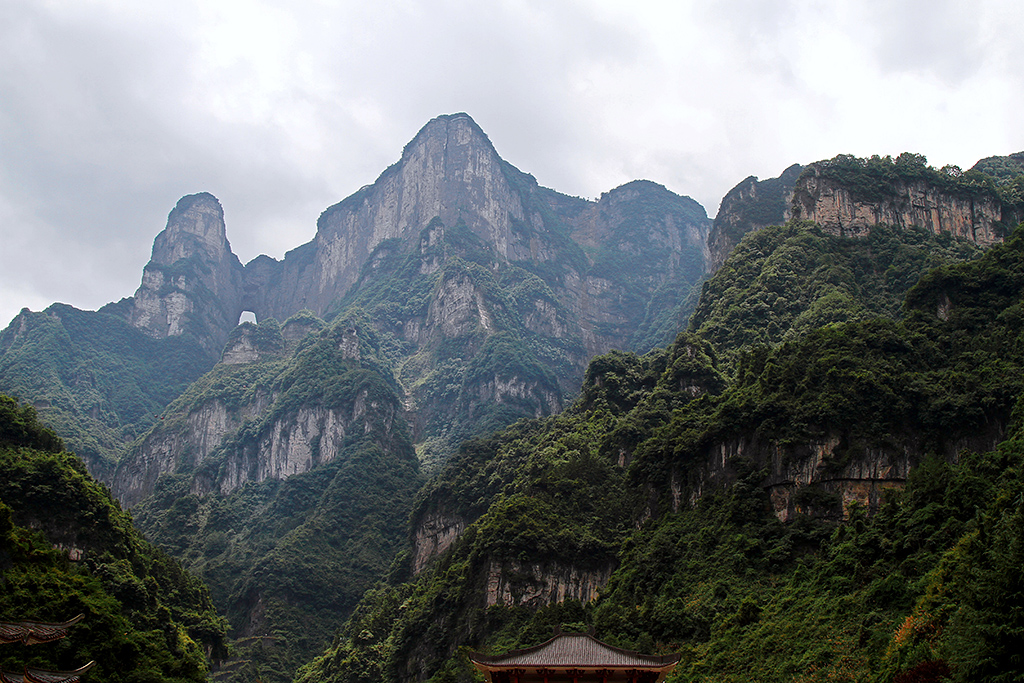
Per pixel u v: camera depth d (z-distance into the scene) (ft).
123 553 520.83
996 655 243.19
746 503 437.99
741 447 463.01
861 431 430.20
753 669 346.95
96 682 369.71
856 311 627.87
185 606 581.94
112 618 404.57
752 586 403.54
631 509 517.96
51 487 500.33
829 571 377.50
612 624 417.28
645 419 584.40
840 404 437.99
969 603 264.31
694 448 480.23
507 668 275.18
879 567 359.05
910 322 495.41
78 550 495.00
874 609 338.34
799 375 468.75
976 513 339.77
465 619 514.27
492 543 518.78
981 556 290.15
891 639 312.29
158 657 421.18
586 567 499.92
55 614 381.81
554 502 541.75
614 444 579.48
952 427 422.41
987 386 429.38
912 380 444.55
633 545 477.77
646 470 515.50
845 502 419.74
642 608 420.77
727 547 428.56
